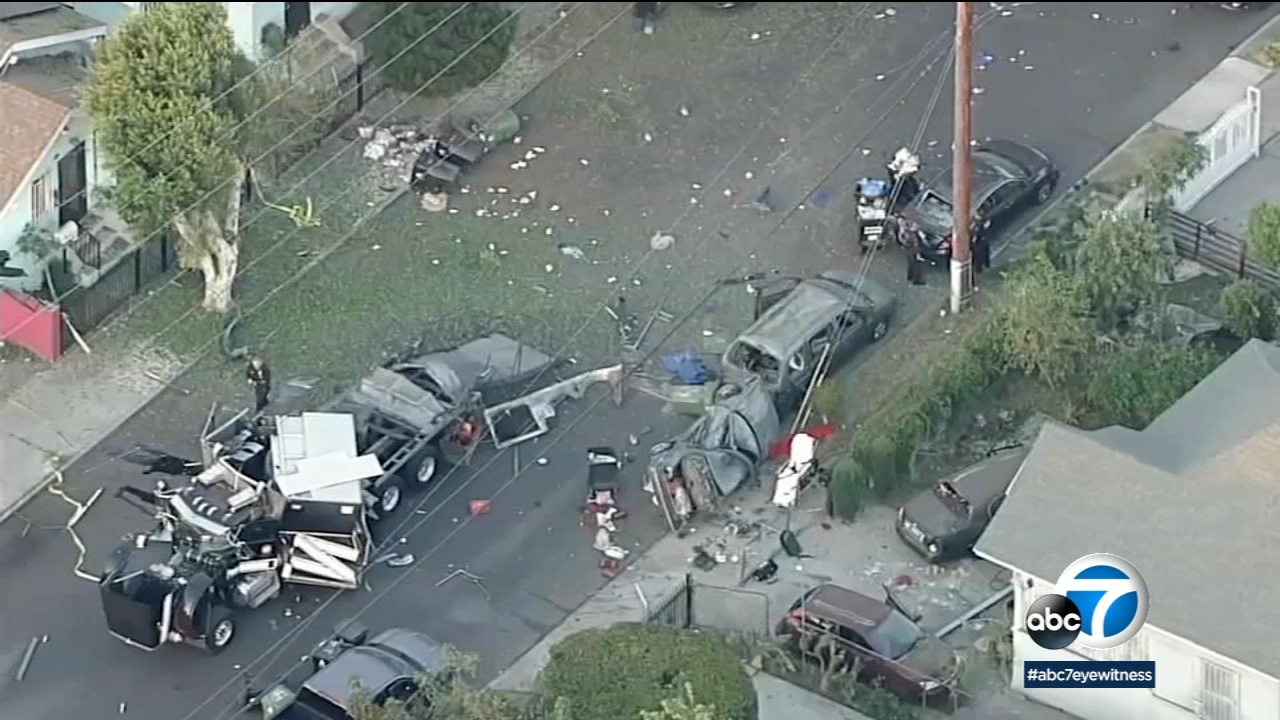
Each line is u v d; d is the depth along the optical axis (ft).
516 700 451.12
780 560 494.18
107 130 540.11
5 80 570.87
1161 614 436.35
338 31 627.46
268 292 566.36
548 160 613.11
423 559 494.18
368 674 444.14
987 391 527.40
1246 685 432.66
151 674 464.24
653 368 545.85
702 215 595.88
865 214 577.02
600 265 579.48
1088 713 454.40
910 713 454.40
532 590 487.61
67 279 554.46
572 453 522.88
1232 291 537.24
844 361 544.21
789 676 462.19
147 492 502.79
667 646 444.55
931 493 495.00
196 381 539.70
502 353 536.42
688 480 500.74
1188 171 583.58
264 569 478.18
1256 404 471.21
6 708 456.04
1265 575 435.94
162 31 540.52
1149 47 654.12
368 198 596.70
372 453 499.51
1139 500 451.53
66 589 483.51
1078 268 538.47
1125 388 518.78
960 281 559.38
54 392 534.37
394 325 558.56
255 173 589.73
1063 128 623.36
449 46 619.67
